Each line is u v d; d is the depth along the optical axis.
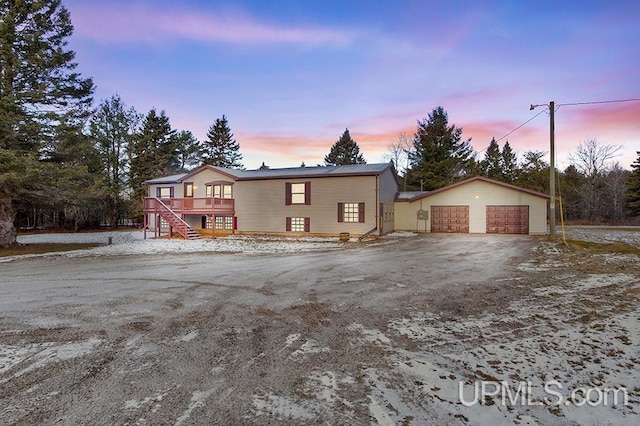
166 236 22.20
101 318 5.56
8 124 14.70
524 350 4.22
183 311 5.92
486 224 22.77
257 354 4.14
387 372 3.65
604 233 22.75
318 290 7.38
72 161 17.89
